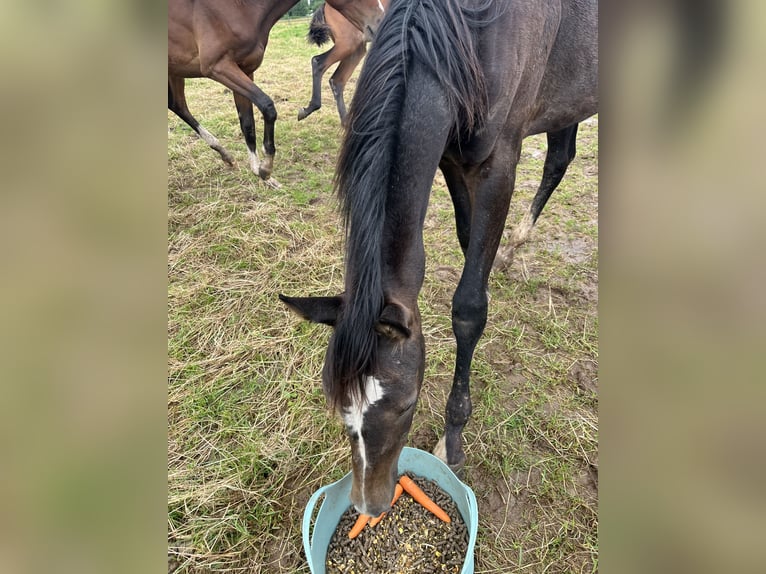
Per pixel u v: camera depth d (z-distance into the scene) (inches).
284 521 70.4
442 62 55.0
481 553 65.6
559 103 83.2
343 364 44.7
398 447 51.0
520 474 74.9
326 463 77.0
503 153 68.1
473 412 83.7
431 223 132.6
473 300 69.2
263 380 91.2
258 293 110.2
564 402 85.4
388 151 49.9
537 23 67.0
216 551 67.2
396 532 64.9
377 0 152.6
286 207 140.3
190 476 75.8
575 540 66.8
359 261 45.9
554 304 105.7
